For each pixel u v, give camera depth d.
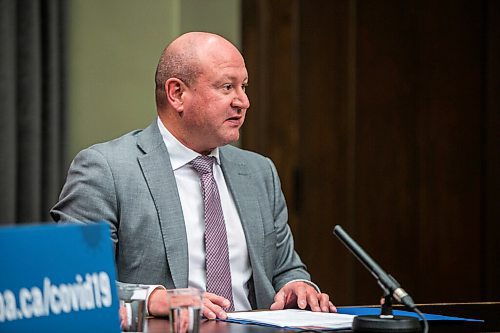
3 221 5.93
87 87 6.38
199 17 6.75
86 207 3.96
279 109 6.91
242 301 4.14
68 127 6.27
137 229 3.97
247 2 6.90
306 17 6.93
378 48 6.97
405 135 6.99
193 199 4.13
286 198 6.91
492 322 3.22
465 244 6.96
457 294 6.96
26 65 6.04
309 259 6.92
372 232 6.95
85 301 2.49
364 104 6.94
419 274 6.98
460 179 6.98
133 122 6.43
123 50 6.44
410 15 7.00
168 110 4.18
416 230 6.98
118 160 4.07
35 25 6.05
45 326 2.38
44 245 2.41
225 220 4.20
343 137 6.94
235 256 4.17
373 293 6.89
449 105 6.99
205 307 3.29
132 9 6.45
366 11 6.96
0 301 2.30
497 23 6.94
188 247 4.04
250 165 4.44
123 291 2.82
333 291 6.91
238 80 4.14
